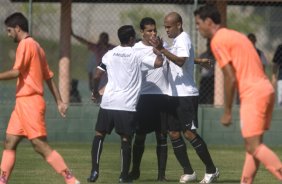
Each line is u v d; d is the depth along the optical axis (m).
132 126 32.75
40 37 75.06
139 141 34.28
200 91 50.62
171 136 34.00
